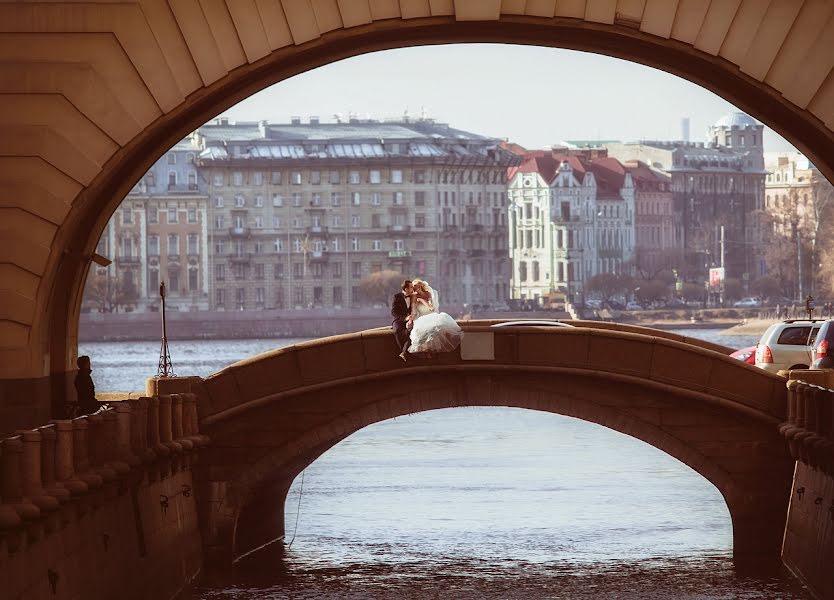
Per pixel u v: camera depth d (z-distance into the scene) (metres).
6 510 18.86
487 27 29.97
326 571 33.12
